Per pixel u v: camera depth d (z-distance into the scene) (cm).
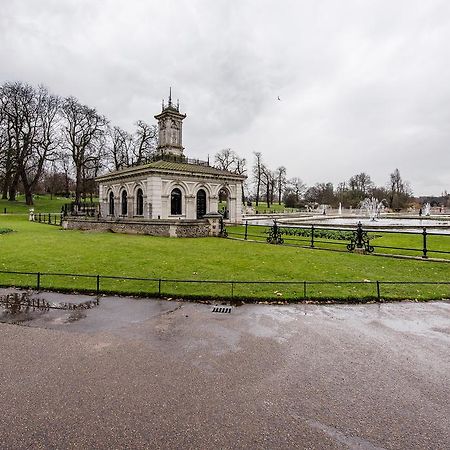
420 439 419
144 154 6209
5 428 433
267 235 2553
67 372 571
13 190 6097
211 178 3712
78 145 5491
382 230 2642
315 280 1169
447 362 614
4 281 1141
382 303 957
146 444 407
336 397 505
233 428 437
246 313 870
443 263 1447
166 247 1902
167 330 758
